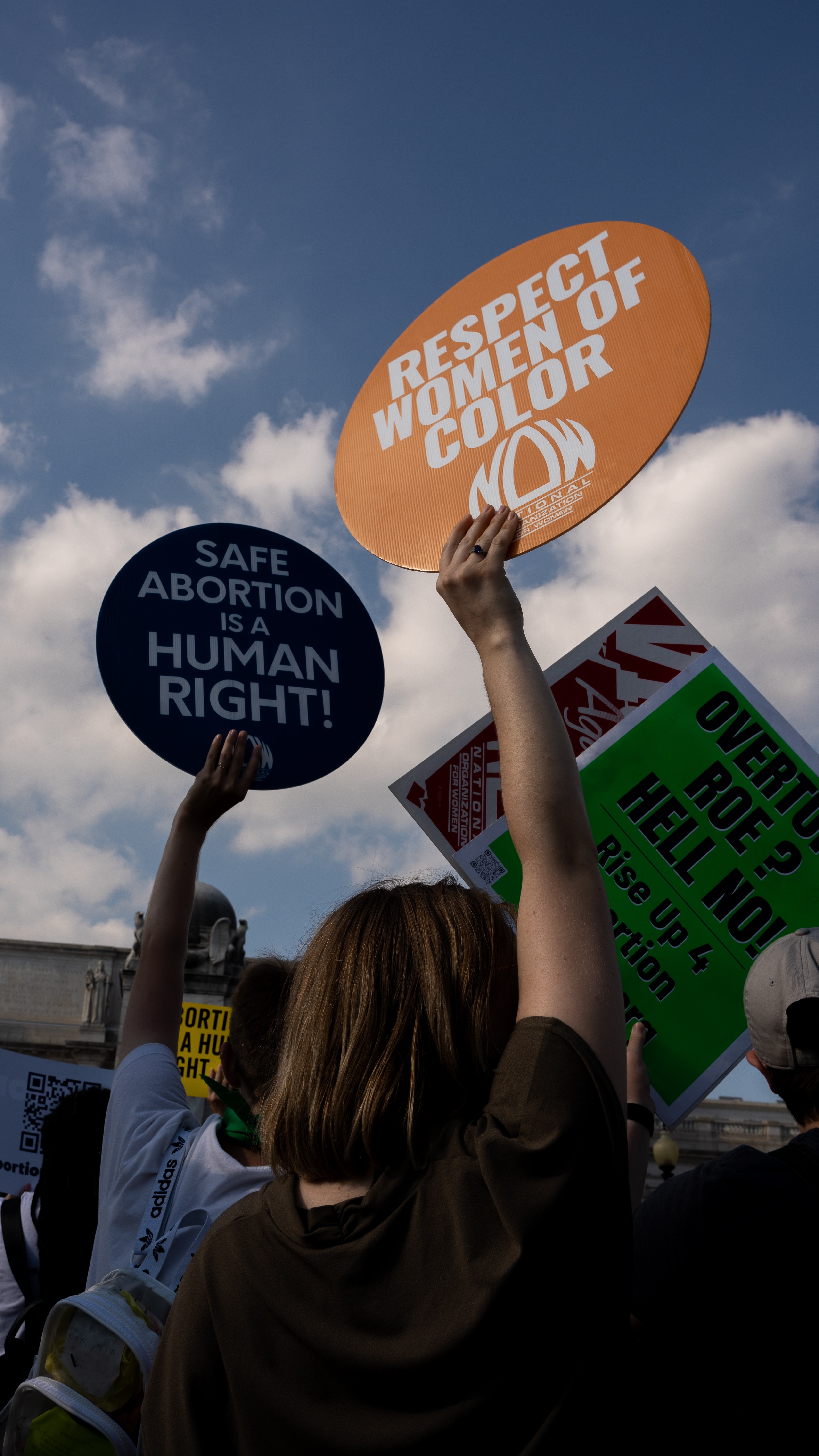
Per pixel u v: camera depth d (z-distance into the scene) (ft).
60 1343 4.25
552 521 7.55
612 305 7.75
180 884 6.75
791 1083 5.44
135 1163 5.82
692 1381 4.48
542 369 7.93
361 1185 3.15
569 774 3.85
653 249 7.69
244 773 7.07
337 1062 3.25
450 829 9.56
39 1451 4.01
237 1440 2.83
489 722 9.93
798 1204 4.52
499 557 4.42
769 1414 4.28
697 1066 8.13
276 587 9.71
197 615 9.37
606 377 7.61
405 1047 3.22
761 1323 4.35
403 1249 2.89
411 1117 3.07
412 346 8.71
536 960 3.43
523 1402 2.67
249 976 6.40
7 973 102.83
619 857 8.74
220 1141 6.03
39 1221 7.82
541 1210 2.79
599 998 3.31
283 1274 2.97
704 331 7.27
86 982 102.47
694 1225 4.58
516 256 8.40
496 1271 2.73
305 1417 2.74
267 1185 3.42
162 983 6.54
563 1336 2.75
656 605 10.15
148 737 8.89
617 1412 2.80
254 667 9.41
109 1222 5.73
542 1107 2.98
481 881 9.07
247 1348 2.90
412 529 8.19
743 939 8.45
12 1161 17.70
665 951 8.46
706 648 9.95
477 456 8.04
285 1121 3.26
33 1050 100.63
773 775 8.88
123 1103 6.09
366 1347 2.74
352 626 9.86
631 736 9.08
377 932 3.50
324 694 9.57
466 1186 2.93
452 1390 2.68
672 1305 4.53
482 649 4.28
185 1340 3.05
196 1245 5.45
